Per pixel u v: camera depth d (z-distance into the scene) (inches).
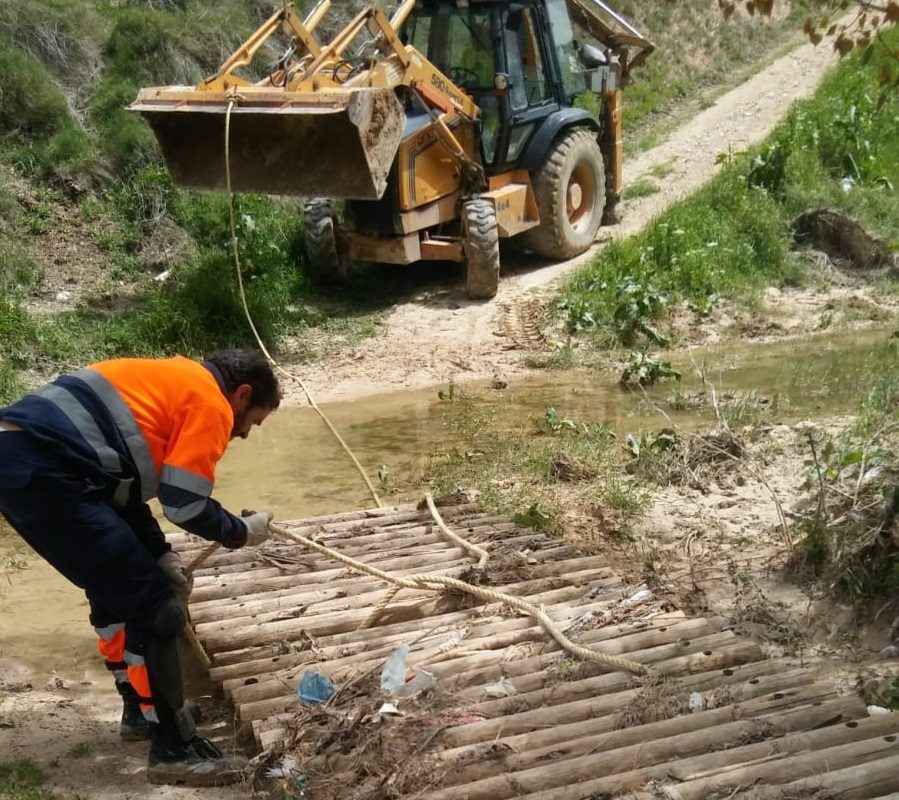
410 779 150.7
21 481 146.4
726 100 759.7
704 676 174.9
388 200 451.5
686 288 470.9
